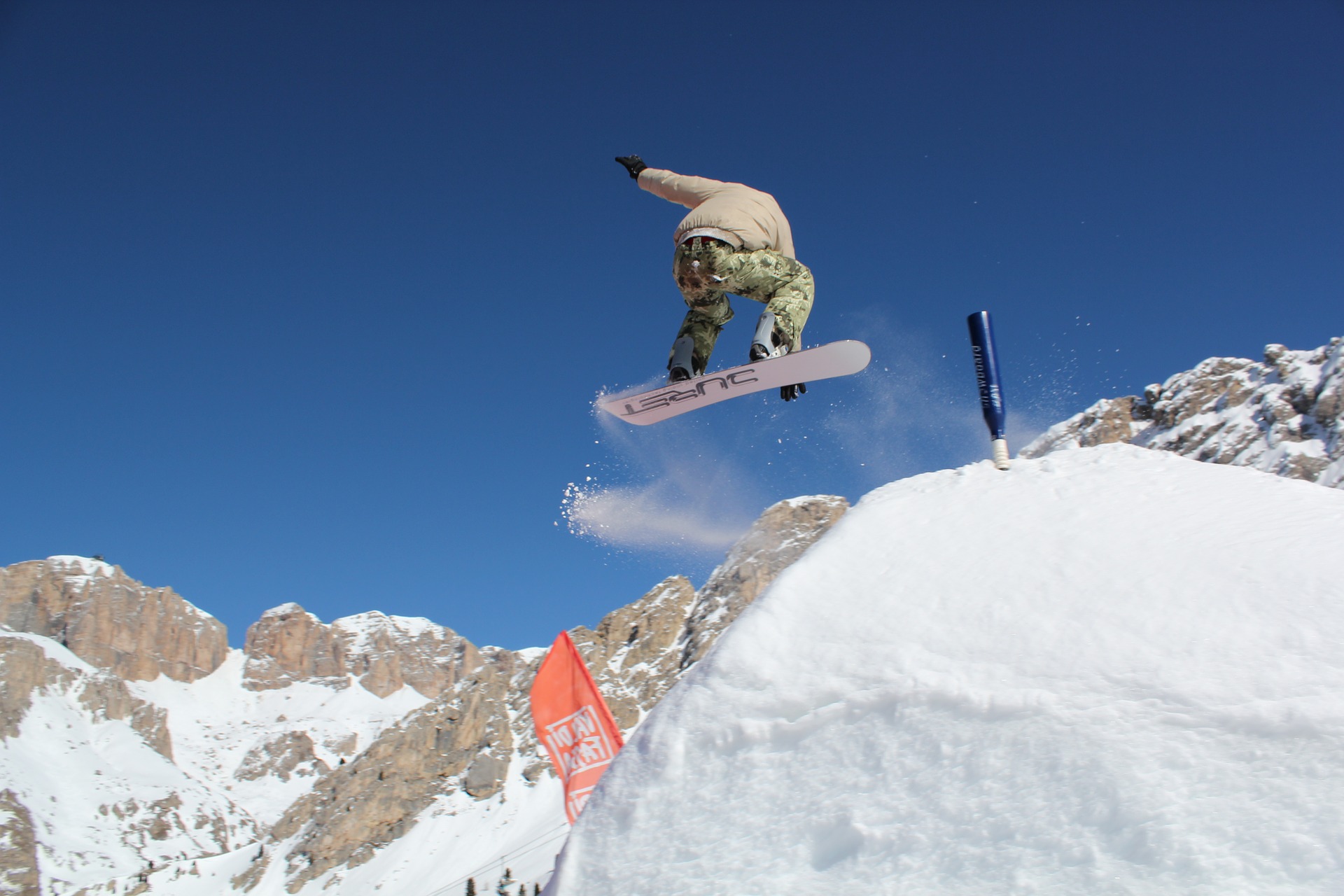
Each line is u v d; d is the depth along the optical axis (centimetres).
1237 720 265
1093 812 245
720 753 320
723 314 757
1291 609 317
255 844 12456
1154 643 314
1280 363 7994
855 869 252
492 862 9275
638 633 13812
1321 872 210
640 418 811
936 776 277
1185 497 448
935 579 399
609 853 293
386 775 11806
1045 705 291
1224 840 225
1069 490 486
